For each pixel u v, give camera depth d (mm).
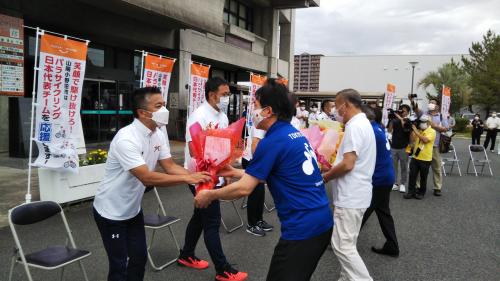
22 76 8602
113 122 12664
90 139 11992
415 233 5578
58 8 9781
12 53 8367
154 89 2844
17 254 3135
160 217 4301
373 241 5180
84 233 5020
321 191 2453
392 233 4602
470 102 43531
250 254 4594
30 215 3268
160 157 3158
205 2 12867
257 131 4984
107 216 2871
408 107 7992
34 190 6809
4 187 6961
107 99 12406
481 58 44312
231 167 2789
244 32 17938
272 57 20312
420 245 5078
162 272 3992
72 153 5797
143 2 10414
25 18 9539
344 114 3533
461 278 4102
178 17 11719
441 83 44469
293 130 2436
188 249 4094
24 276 3793
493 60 41344
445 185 9406
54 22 9922
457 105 43844
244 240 5062
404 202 7461
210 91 3908
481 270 4316
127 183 2844
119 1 9883
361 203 3314
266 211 6500
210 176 2688
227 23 16625
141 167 2707
